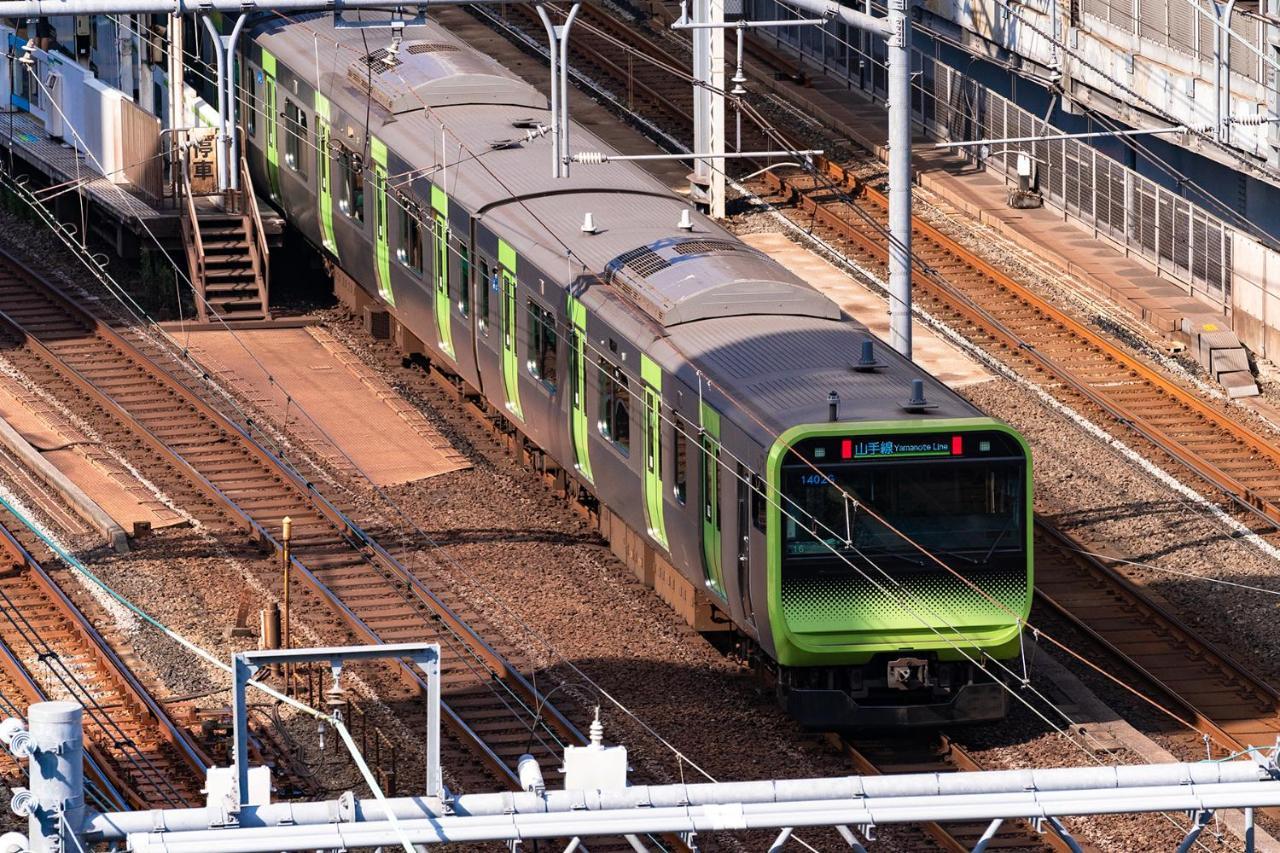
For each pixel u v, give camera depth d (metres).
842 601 75.00
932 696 76.25
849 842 45.50
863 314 115.81
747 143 141.00
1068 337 114.56
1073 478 99.69
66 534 91.81
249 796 45.47
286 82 118.75
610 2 167.00
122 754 73.31
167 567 88.62
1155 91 119.75
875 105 148.75
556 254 92.75
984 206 132.88
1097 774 46.09
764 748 75.94
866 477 74.75
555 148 87.88
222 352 111.75
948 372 110.38
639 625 85.50
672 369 81.81
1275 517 96.19
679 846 67.69
